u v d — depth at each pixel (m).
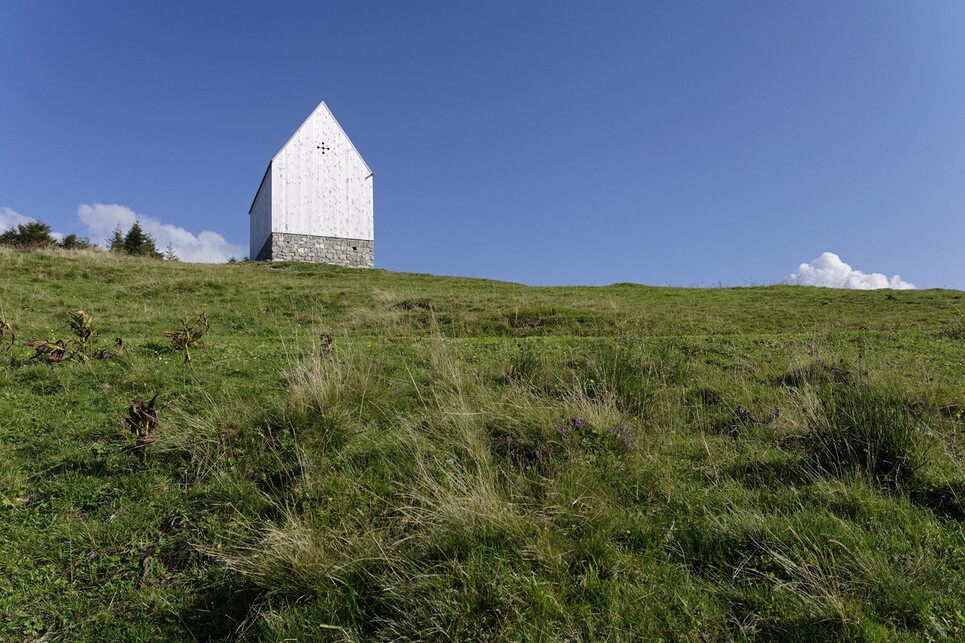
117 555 3.83
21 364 7.21
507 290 25.94
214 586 3.60
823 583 3.18
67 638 3.23
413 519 3.90
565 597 3.20
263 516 4.21
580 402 5.68
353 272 33.16
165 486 4.57
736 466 4.78
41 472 4.70
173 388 6.63
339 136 41.56
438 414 5.57
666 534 3.77
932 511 3.97
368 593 3.34
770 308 19.36
